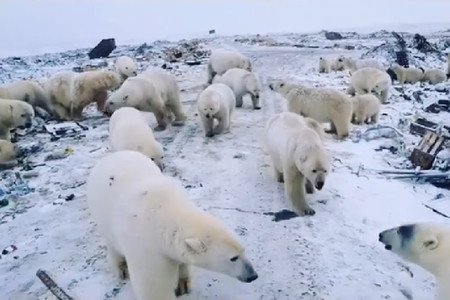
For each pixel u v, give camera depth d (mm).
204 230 3568
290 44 31359
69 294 4438
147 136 6668
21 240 5406
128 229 3785
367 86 12188
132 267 3799
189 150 8242
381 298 4297
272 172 7191
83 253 5121
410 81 15555
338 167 7219
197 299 4352
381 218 5672
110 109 9328
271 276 4660
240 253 3568
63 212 6051
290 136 5984
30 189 6715
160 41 33594
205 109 8633
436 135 7020
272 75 16750
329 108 8617
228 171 7246
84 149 8492
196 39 37188
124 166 4301
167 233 3605
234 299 4348
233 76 11516
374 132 8578
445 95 12078
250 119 10344
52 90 10461
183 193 4043
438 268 3943
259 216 5824
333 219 5703
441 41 26953
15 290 4559
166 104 9961
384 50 21719
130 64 13875
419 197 6152
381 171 6926
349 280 4559
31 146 8594
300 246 5141
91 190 4387
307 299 4320
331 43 31094
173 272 3842
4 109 8680
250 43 32469
